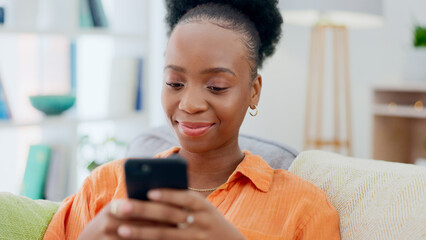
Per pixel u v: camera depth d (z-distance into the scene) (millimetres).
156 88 2852
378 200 877
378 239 834
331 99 3250
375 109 2680
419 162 2807
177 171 580
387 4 3053
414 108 2555
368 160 1010
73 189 2244
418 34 2656
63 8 2244
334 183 966
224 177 948
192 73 853
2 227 914
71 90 2316
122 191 957
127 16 2545
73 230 970
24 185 2188
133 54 2551
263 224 886
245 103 907
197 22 879
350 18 2717
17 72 2248
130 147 1440
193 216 586
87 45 2561
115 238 592
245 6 929
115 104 2457
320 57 2797
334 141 2881
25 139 2359
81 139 2340
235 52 872
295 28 3223
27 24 2172
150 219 574
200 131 867
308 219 899
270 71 3090
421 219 795
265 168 969
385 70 3096
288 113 3275
